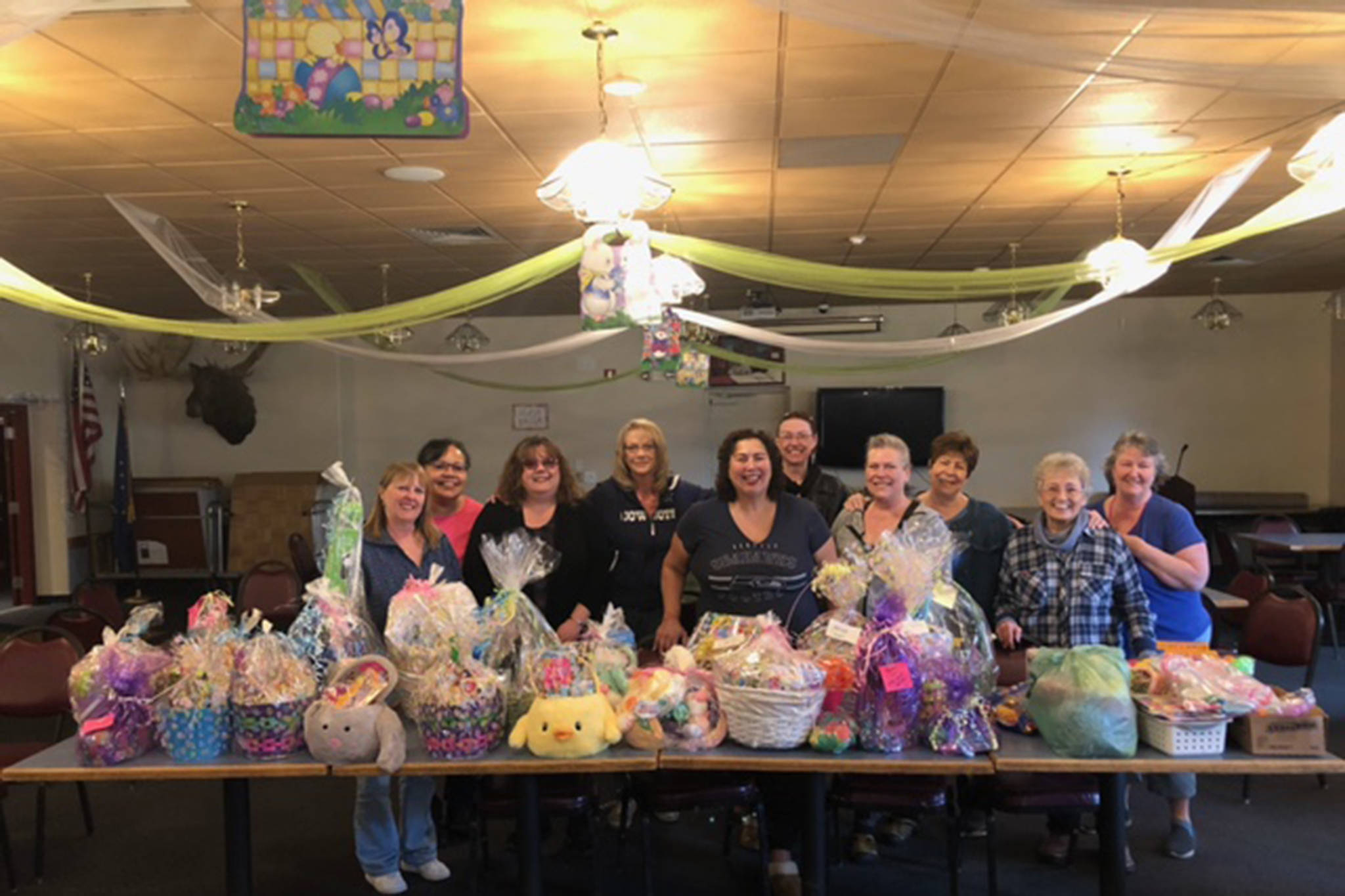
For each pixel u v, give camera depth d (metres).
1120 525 3.33
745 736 2.46
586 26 3.22
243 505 10.31
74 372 9.86
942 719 2.45
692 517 3.21
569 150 4.60
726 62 3.55
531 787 2.68
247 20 2.46
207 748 2.54
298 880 3.43
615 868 3.44
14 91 3.71
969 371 10.27
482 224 6.15
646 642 3.71
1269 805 3.92
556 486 3.46
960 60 3.55
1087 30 3.17
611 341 10.73
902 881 3.28
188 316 10.16
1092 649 2.46
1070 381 10.15
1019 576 3.09
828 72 3.66
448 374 10.49
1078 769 2.33
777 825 3.07
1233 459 10.00
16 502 9.56
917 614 2.55
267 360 10.88
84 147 4.42
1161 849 3.52
